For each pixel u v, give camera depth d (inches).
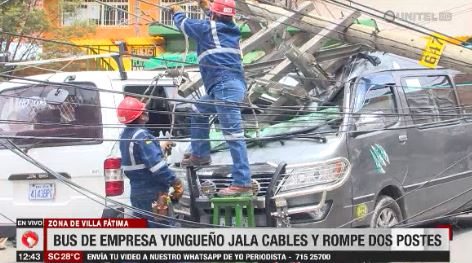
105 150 276.2
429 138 301.0
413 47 269.6
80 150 277.4
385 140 278.5
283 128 273.1
